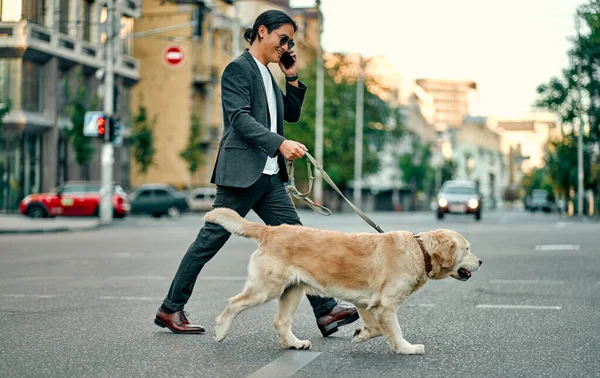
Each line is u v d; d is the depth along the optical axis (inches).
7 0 1546.5
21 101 1547.7
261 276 241.6
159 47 2231.8
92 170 1798.7
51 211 1350.9
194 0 1207.6
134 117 1936.5
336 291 242.4
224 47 2433.6
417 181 3870.6
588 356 240.2
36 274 489.4
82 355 236.7
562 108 1923.0
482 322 306.2
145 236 907.4
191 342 258.7
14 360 229.6
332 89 2635.3
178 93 2234.3
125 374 211.8
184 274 271.3
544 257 599.8
